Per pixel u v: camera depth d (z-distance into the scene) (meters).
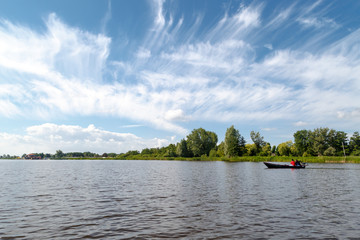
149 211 12.51
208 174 35.62
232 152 96.81
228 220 10.83
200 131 117.25
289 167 45.12
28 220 10.88
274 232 9.23
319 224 10.23
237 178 29.39
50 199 15.91
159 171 43.00
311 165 58.53
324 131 105.38
